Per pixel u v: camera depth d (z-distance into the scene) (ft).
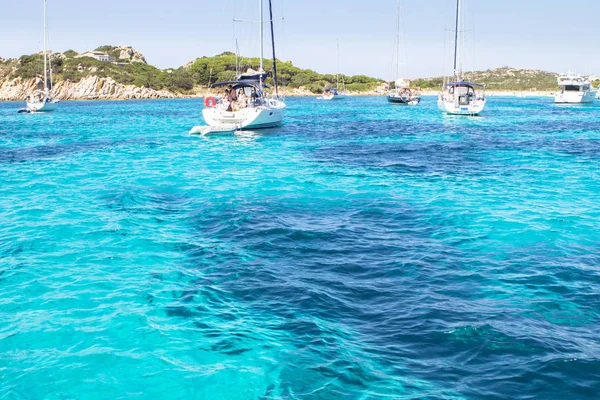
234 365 21.47
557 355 21.74
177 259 34.04
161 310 26.50
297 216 44.19
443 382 20.01
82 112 223.10
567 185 56.90
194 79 501.97
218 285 29.66
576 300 27.27
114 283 30.01
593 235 38.47
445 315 25.53
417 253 34.76
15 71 441.68
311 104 301.22
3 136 115.44
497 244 36.52
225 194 52.70
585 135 111.24
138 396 19.67
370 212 45.52
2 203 49.11
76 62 472.03
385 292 28.48
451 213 44.86
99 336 23.94
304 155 80.79
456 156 79.61
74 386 20.29
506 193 52.85
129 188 55.72
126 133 122.01
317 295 28.02
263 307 26.73
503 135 111.96
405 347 22.58
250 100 112.88
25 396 19.70
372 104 293.43
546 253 34.58
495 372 20.61
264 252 35.19
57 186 57.31
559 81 266.98
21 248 35.99
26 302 27.50
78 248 36.11
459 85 168.14
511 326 24.35
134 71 488.85
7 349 22.84
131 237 38.60
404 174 63.87
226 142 99.40
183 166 70.54
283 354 22.18
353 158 77.41
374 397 19.16
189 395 19.69
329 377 20.48
